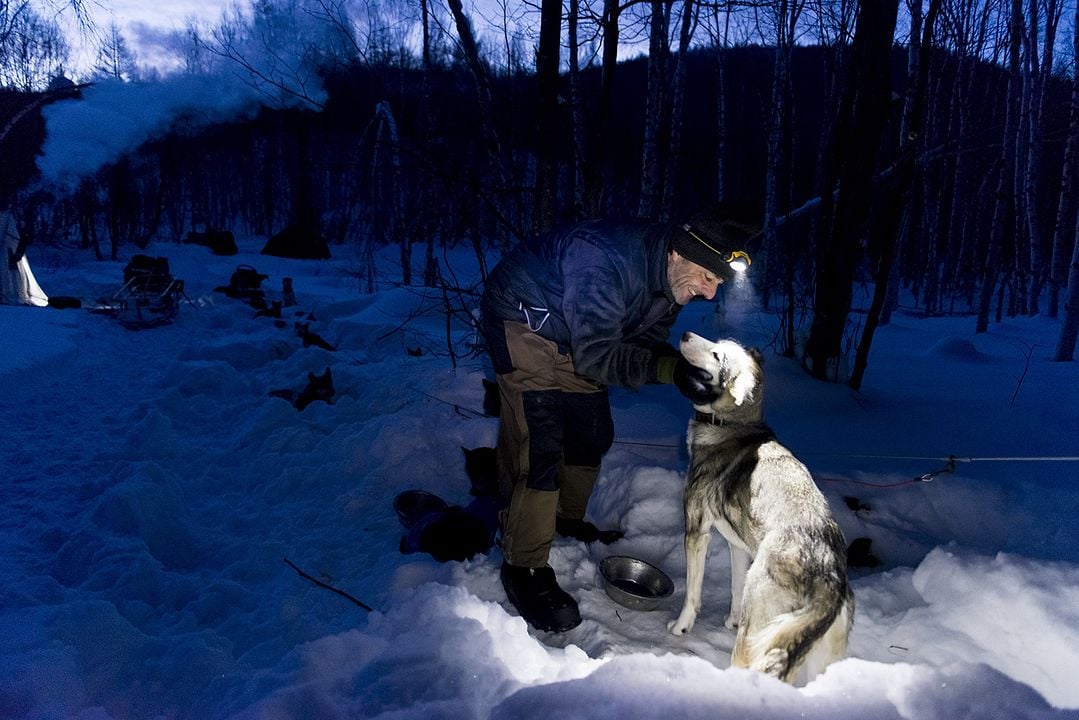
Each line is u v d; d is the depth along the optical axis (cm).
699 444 277
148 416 505
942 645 254
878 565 338
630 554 351
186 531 371
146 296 1196
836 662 212
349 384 663
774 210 1212
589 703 188
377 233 2680
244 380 698
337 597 301
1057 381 677
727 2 719
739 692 189
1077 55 1183
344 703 207
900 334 1100
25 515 397
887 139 805
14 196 1884
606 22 601
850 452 463
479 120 705
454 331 955
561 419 296
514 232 633
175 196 3325
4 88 1698
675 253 269
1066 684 229
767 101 1211
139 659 250
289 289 1380
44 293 1434
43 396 673
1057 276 1389
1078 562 290
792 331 695
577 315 268
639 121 1855
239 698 218
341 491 428
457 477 438
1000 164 1708
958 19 1291
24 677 219
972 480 380
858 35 581
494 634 242
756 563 224
